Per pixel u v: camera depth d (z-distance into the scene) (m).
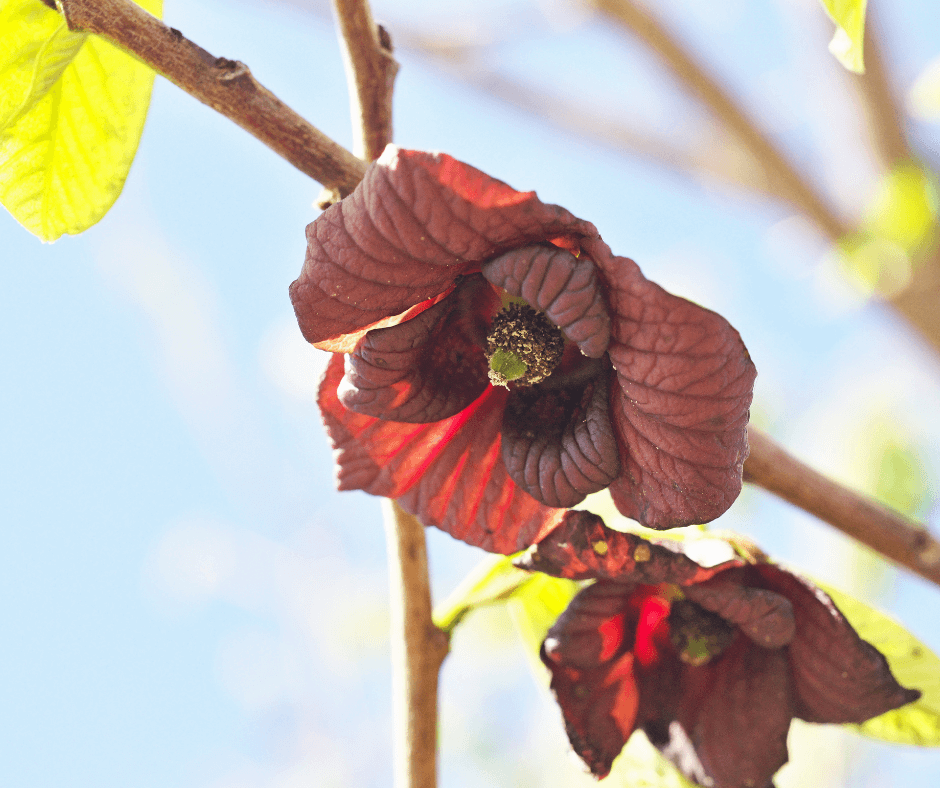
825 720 0.30
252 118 0.29
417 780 0.31
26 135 0.31
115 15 0.29
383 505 0.31
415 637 0.31
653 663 0.31
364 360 0.29
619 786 0.32
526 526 0.30
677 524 0.29
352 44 0.30
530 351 0.30
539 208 0.28
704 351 0.28
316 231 0.28
